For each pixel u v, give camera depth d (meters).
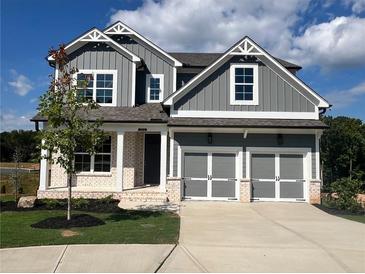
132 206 16.38
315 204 17.56
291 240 10.22
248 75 18.94
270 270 7.65
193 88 18.84
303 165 18.41
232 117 18.69
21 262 8.11
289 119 18.62
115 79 20.55
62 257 8.41
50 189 18.64
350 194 16.62
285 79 18.84
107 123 18.50
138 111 19.70
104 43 20.66
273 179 18.36
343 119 37.56
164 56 21.59
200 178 18.41
